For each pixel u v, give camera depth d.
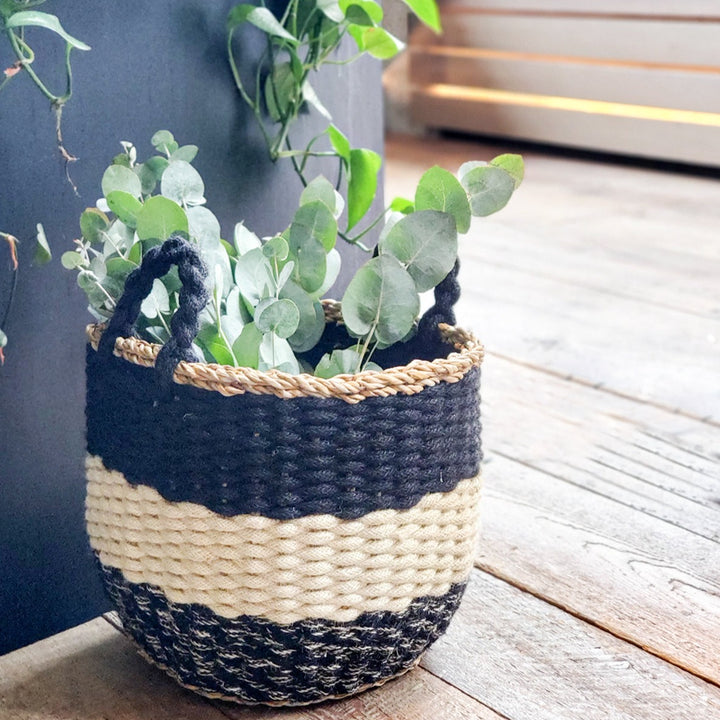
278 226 1.32
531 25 4.32
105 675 1.08
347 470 0.91
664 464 1.58
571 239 2.92
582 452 1.62
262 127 1.22
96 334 0.98
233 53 1.21
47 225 1.08
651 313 2.29
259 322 0.96
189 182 1.02
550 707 1.02
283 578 0.92
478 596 1.22
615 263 2.68
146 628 0.99
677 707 1.03
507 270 2.63
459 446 0.97
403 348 1.11
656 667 1.09
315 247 1.04
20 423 1.10
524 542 1.34
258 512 0.90
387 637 0.97
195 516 0.92
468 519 1.00
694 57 3.84
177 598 0.95
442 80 4.69
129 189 1.01
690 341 2.11
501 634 1.15
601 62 4.13
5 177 1.04
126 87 1.12
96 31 1.09
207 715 1.01
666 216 3.19
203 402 0.90
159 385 0.91
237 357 0.98
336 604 0.94
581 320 2.25
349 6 1.17
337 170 1.38
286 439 0.89
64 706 1.02
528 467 1.57
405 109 4.82
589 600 1.21
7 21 0.93
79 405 1.14
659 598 1.22
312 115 1.33
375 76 1.42
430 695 1.04
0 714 1.01
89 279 0.99
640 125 3.96
